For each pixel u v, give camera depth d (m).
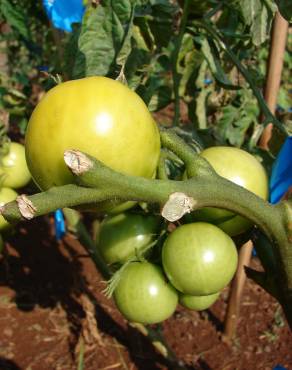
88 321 0.84
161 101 0.52
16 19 0.76
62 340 0.91
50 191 0.21
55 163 0.23
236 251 0.29
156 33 0.46
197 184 0.22
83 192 0.21
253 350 0.91
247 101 0.65
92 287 1.03
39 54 1.08
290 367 0.87
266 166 0.45
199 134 0.49
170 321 0.97
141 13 0.45
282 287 0.26
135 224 0.34
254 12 0.36
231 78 0.65
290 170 0.30
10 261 1.09
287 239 0.23
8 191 0.51
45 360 0.86
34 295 1.00
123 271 0.34
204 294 0.29
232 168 0.29
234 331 0.92
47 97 0.24
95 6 0.36
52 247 1.14
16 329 0.92
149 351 0.89
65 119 0.23
